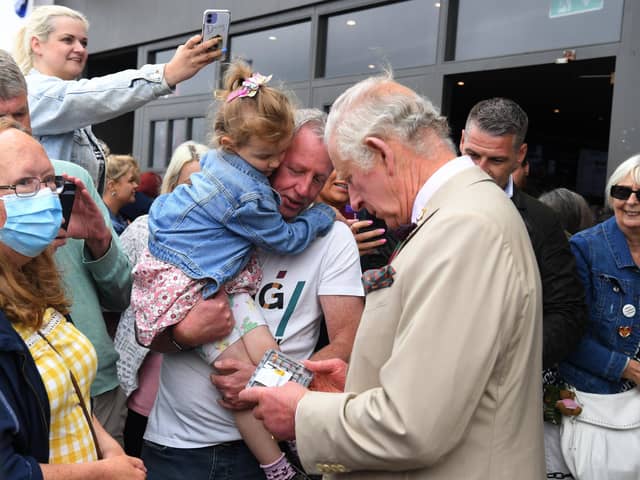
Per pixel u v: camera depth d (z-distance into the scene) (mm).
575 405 2250
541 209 2352
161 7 6363
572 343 2180
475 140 2441
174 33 6242
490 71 4289
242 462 1770
